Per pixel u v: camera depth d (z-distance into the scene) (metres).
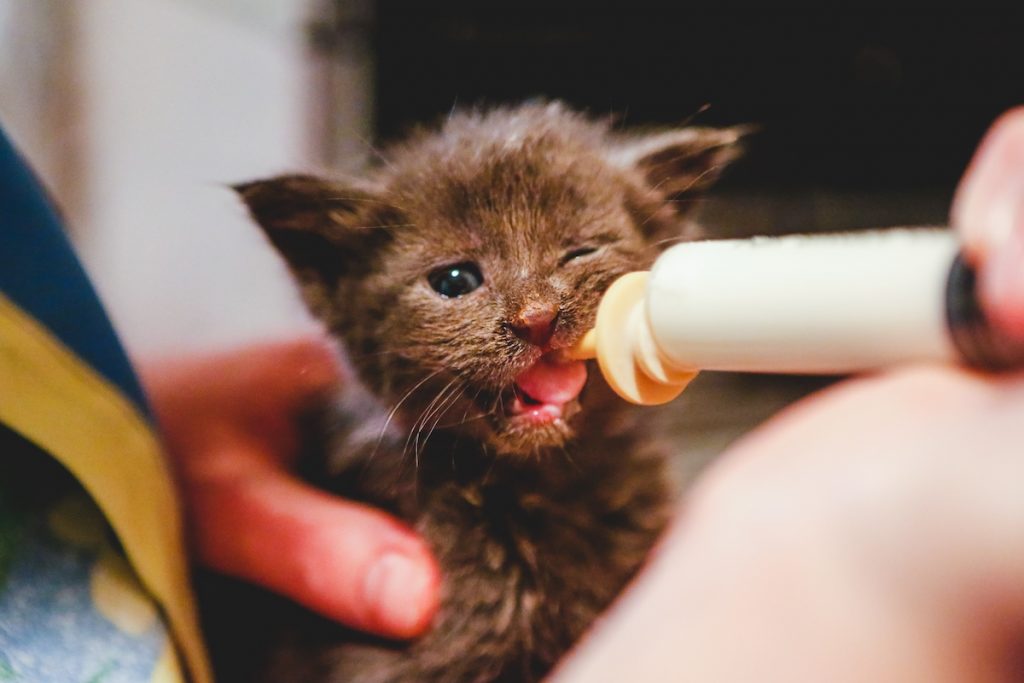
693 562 0.09
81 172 0.33
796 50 0.30
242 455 0.19
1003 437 0.07
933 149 0.31
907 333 0.09
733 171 0.30
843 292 0.09
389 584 0.16
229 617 0.19
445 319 0.16
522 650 0.17
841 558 0.08
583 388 0.16
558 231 0.16
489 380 0.15
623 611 0.10
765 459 0.09
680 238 0.17
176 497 0.15
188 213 0.33
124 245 0.33
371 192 0.17
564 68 0.30
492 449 0.16
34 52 0.31
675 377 0.12
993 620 0.06
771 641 0.08
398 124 0.30
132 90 0.34
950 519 0.07
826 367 0.10
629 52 0.30
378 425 0.17
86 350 0.14
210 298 0.31
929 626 0.07
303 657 0.17
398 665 0.16
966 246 0.08
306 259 0.18
